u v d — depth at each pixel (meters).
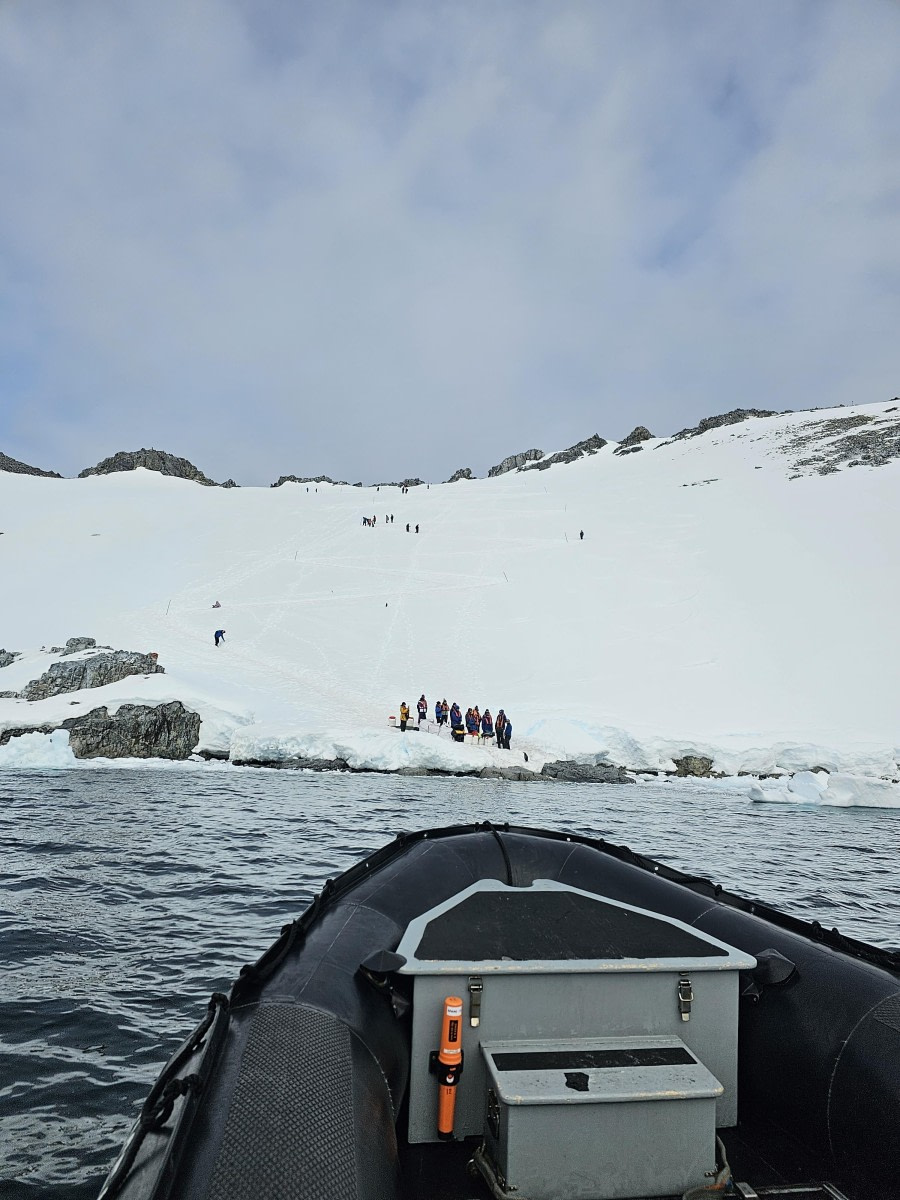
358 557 59.47
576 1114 3.08
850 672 37.38
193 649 40.38
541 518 70.81
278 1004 3.44
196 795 20.19
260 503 80.19
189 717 29.00
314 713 32.16
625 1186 3.10
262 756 27.80
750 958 3.70
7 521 71.06
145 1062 6.04
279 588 52.16
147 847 13.52
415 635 44.25
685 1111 3.18
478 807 20.06
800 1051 3.68
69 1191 4.51
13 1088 5.59
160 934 8.98
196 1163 2.48
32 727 27.05
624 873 5.15
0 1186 4.52
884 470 72.69
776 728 31.94
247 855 13.17
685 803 23.53
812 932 4.45
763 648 40.53
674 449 112.88
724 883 13.12
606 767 28.27
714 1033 3.66
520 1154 3.03
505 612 47.50
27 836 14.11
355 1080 3.08
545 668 39.62
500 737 29.38
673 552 56.75
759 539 57.56
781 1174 3.44
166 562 57.69
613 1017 3.57
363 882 4.97
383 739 27.75
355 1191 2.52
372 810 18.80
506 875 5.23
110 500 80.19
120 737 27.28
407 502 81.44
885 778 27.73
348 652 41.66
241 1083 2.84
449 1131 3.38
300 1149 2.55
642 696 35.81
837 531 57.66
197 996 7.28
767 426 109.06
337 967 3.83
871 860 15.77
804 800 25.09
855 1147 3.38
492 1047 3.42
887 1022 3.54
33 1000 7.06
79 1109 5.36
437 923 3.83
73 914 9.63
